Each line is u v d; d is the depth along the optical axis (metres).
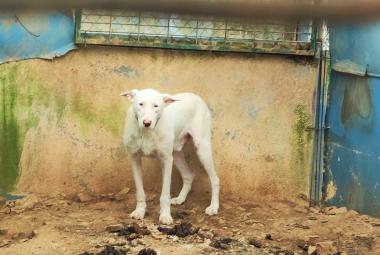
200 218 5.21
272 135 5.67
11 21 5.41
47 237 4.73
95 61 5.54
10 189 5.52
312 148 5.68
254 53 5.62
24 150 5.53
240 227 5.08
